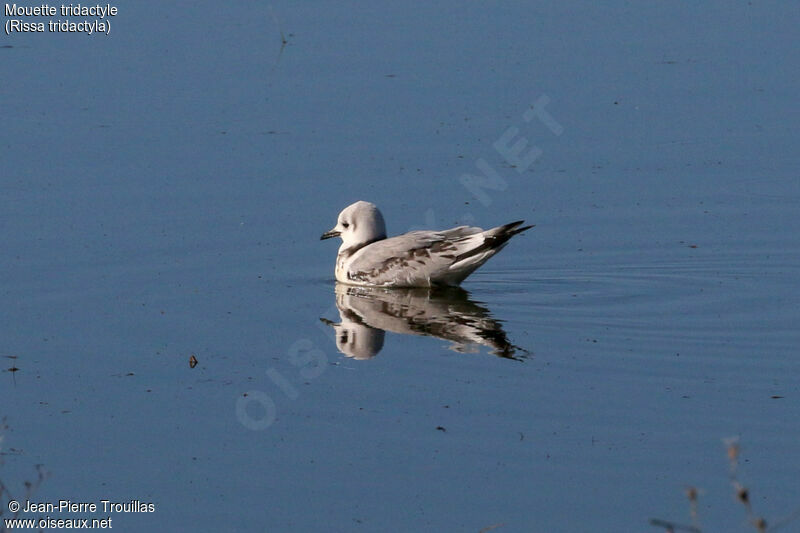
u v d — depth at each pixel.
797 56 26.59
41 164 21.19
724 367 13.53
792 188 20.25
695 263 17.52
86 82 25.55
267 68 26.45
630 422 12.09
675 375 13.30
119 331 15.04
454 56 27.02
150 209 19.50
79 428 12.28
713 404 12.48
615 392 12.85
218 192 20.20
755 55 26.77
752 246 18.09
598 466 11.19
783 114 23.42
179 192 20.19
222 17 30.03
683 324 15.02
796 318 15.16
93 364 13.95
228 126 23.16
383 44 27.95
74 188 20.25
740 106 23.91
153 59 27.08
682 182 20.67
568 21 29.52
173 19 29.81
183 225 18.97
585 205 19.89
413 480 11.04
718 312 15.48
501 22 29.48
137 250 18.00
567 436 11.81
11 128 22.91
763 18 29.41
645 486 10.78
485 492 10.78
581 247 18.33
